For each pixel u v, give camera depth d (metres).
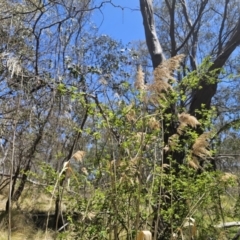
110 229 4.48
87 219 5.06
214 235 5.37
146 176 5.08
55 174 4.84
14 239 8.12
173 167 5.30
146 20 9.98
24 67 7.69
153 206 4.99
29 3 9.41
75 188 4.96
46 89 8.05
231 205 6.35
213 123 6.71
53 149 8.97
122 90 5.37
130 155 4.56
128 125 4.80
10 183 3.63
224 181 5.08
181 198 5.13
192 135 5.29
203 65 6.12
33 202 10.62
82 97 5.18
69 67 8.62
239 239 5.63
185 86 6.13
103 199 4.75
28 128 8.45
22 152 9.22
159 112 5.05
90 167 4.95
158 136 4.94
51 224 9.07
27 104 7.76
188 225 4.79
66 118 8.42
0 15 8.83
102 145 5.08
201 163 6.40
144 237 3.91
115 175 4.46
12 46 8.41
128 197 4.60
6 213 9.57
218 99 15.97
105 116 4.88
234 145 9.90
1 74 7.14
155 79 4.22
